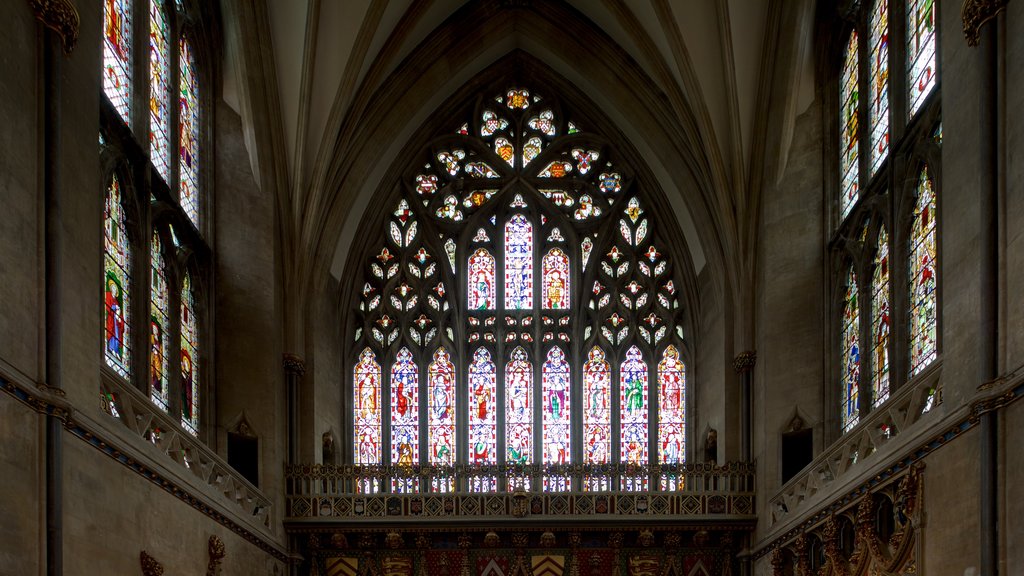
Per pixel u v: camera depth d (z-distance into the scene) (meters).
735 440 27.94
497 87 33.66
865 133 23.69
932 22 19.47
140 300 20.58
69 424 14.26
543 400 32.12
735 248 27.81
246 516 23.53
